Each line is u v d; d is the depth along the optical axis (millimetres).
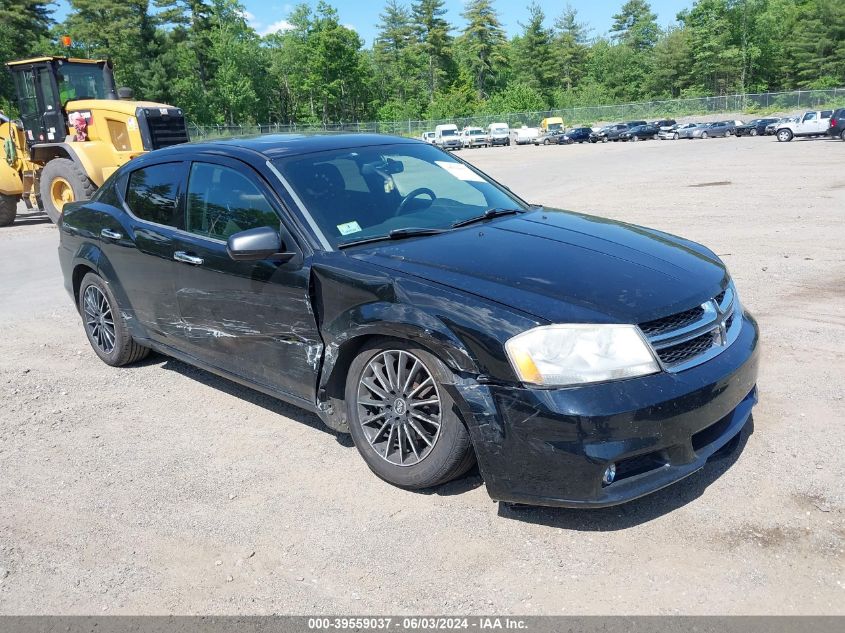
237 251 3521
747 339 3396
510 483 2967
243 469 3783
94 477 3779
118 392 4957
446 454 3199
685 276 3328
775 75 90188
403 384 3334
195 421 4422
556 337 2873
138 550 3121
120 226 4867
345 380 3686
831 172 18844
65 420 4520
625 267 3330
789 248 8758
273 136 4629
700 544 2928
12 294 8062
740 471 3455
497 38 113750
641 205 13602
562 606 2625
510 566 2865
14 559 3100
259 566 2965
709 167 22688
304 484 3592
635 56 107875
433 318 3096
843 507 3115
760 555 2840
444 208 4133
